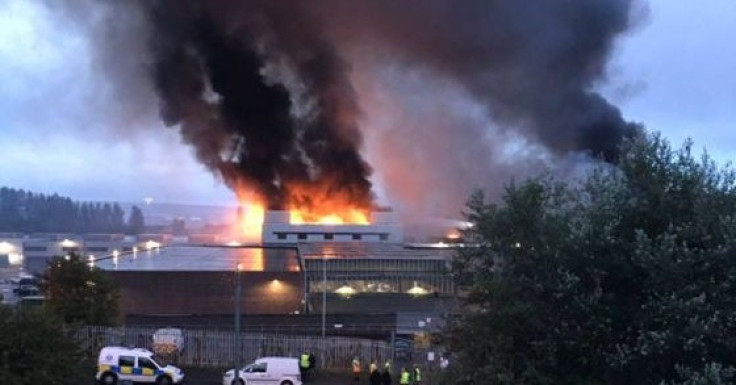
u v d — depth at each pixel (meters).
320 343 38.75
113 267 55.16
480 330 14.09
